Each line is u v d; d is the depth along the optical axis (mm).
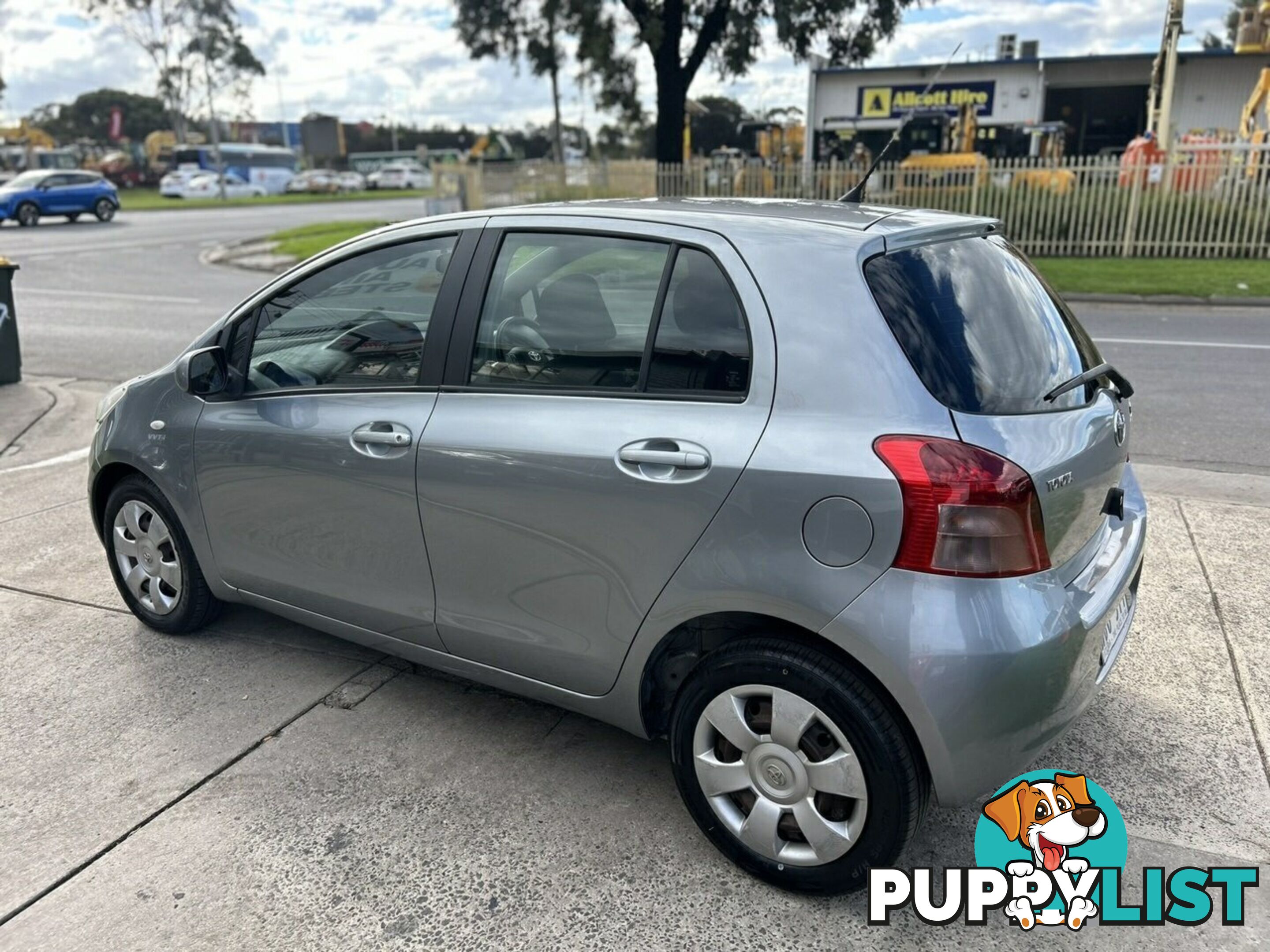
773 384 2439
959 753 2256
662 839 2771
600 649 2766
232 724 3369
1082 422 2568
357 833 2807
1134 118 33312
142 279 17422
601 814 2879
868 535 2262
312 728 3342
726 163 19625
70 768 3125
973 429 2291
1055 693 2307
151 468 3764
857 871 2443
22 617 4191
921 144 30469
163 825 2848
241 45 58219
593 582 2711
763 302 2492
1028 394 2494
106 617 4195
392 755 3182
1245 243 15406
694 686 2596
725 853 2643
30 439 7031
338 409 3223
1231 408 7230
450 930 2451
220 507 3604
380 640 3354
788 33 19312
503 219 3004
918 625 2217
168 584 3938
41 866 2688
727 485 2422
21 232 28312
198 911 2520
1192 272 14000
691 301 2604
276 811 2908
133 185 63844
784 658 2412
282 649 3910
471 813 2891
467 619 3031
